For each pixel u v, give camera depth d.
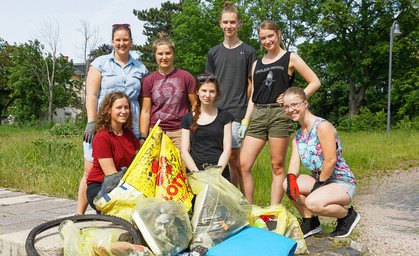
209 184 3.59
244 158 4.67
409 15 33.75
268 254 3.03
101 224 3.39
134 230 3.07
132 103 4.43
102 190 3.47
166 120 4.55
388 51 32.50
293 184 4.06
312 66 40.44
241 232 3.41
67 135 21.23
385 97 38.22
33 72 48.62
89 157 4.14
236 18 4.79
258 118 4.57
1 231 4.06
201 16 34.25
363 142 16.75
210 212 3.34
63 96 51.38
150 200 3.19
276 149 4.55
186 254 3.16
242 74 4.79
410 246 4.11
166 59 4.49
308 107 4.29
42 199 6.03
